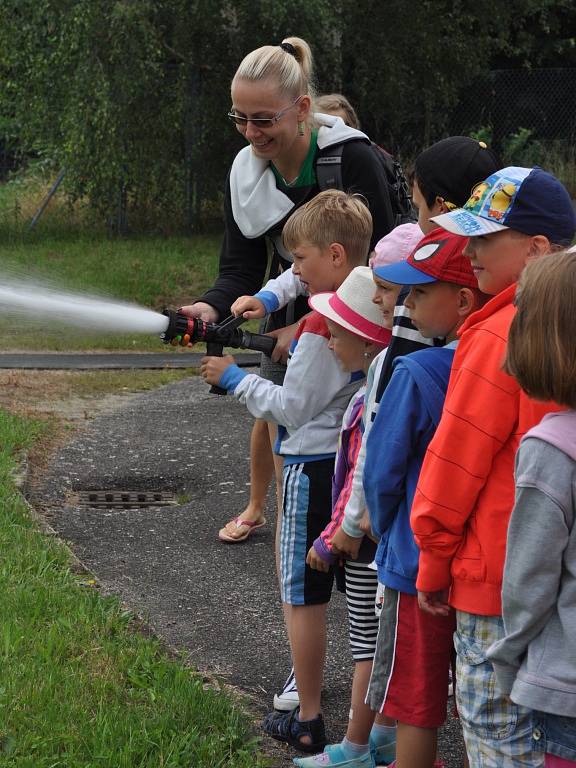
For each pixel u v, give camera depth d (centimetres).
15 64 1622
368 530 308
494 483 251
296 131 385
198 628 435
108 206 1700
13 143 2336
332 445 349
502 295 253
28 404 824
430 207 312
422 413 279
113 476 652
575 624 218
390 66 1764
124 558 514
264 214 400
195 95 1717
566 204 265
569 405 221
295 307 411
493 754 249
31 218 1789
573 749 225
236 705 363
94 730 324
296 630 344
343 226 353
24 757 310
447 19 1886
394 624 286
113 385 912
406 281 280
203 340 375
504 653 230
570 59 2475
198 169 1747
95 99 1561
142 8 1543
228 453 700
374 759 327
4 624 389
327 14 1586
